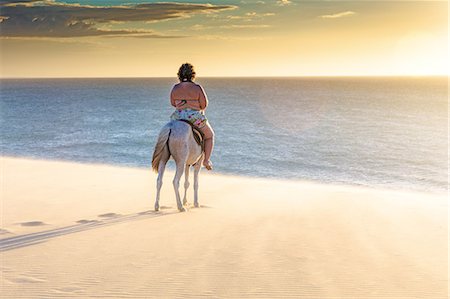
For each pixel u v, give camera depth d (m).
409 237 9.38
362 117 84.25
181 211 12.06
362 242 8.95
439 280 6.96
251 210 12.43
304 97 160.25
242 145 45.81
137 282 6.68
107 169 22.91
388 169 33.56
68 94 187.38
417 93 187.62
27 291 6.32
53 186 16.78
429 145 47.72
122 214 11.67
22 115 84.88
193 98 12.12
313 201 14.31
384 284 6.77
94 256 7.88
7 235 9.32
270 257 7.89
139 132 57.03
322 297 6.27
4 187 16.30
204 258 7.79
